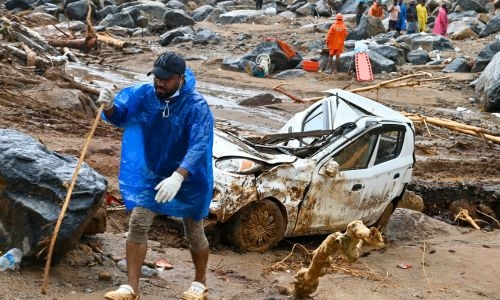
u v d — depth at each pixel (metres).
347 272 9.54
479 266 10.60
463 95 26.31
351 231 6.84
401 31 40.00
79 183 7.36
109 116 6.61
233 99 23.91
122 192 6.57
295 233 10.32
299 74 29.19
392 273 9.85
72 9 43.59
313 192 10.27
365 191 10.92
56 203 7.25
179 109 6.51
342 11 50.34
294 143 11.66
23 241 7.21
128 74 28.62
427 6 48.88
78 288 7.07
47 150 7.78
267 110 22.09
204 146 6.37
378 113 11.59
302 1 52.88
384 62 30.25
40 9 43.56
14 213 7.20
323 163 10.34
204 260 7.07
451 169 16.70
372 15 39.16
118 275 7.64
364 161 10.91
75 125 14.86
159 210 6.52
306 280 7.73
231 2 54.59
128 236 6.57
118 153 13.34
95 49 33.00
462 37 38.94
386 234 12.25
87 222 7.56
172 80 6.41
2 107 15.09
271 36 41.03
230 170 9.75
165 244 9.58
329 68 29.94
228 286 8.18
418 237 12.48
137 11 44.19
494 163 17.06
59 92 16.20
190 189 6.50
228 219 9.74
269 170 9.83
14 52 21.22
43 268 7.34
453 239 12.55
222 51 35.66
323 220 10.51
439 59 32.41
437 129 20.53
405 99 25.05
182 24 43.16
